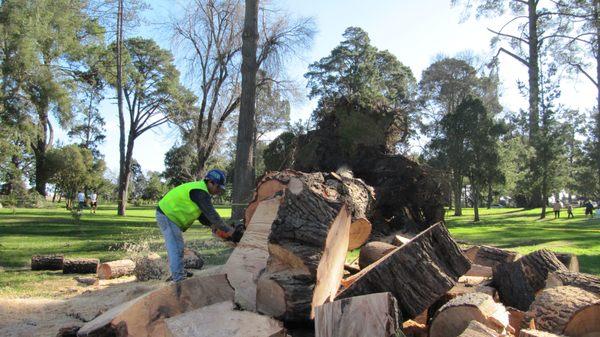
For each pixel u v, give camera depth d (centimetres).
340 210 447
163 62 4562
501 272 540
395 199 1419
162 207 578
